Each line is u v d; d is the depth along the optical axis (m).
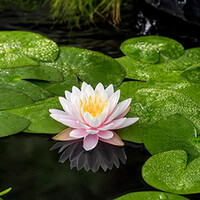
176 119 0.96
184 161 0.89
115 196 0.86
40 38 1.14
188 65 1.10
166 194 0.85
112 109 0.94
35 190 0.87
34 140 0.94
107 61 1.10
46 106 0.98
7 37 1.13
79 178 0.88
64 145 0.93
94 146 0.91
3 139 0.94
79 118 0.92
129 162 0.91
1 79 1.03
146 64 1.10
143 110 0.98
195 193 0.86
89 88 0.96
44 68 1.06
